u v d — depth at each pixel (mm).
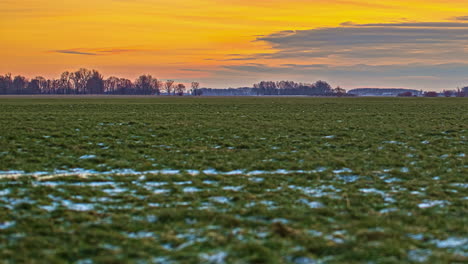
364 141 26219
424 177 16984
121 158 20375
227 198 13797
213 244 9688
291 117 43125
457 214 12133
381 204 13219
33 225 10859
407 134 29219
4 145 23109
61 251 9227
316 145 24781
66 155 20922
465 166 19094
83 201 13195
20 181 15445
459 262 8773
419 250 9430
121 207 12672
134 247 9539
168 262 8797
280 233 10375
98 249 9383
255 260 8828
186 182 15945
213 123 35969
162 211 12086
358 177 16984
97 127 32094
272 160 20328
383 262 8773
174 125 33938
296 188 15266
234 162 19703
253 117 42938
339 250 9359
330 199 13648
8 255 9031
